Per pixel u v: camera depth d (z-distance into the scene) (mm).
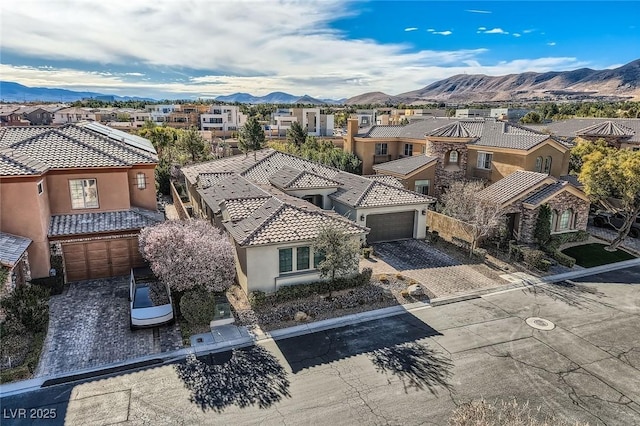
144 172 25844
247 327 17547
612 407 13125
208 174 33844
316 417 12438
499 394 13641
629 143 46812
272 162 36688
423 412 12734
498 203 27688
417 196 29891
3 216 19406
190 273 16750
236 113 125375
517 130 39781
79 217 22766
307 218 21250
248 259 19344
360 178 32250
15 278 18406
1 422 11969
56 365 14664
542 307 20094
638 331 17875
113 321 17875
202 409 12664
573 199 28875
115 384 13742
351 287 21250
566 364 15383
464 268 24938
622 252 28078
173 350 15766
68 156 22953
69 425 11891
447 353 15992
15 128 26094
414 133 49250
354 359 15469
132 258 22891
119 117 120688
